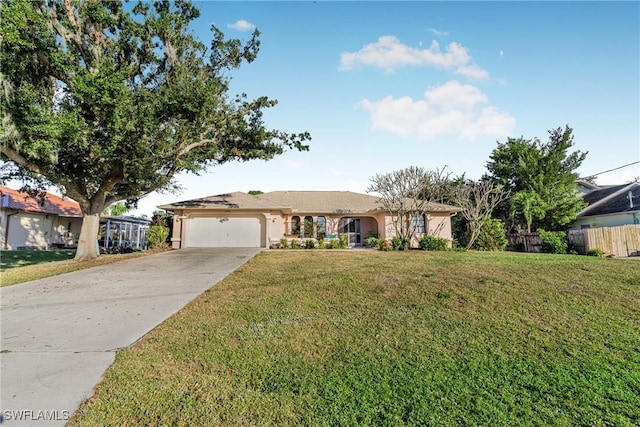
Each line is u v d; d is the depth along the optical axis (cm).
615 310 616
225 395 348
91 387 358
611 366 407
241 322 571
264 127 1664
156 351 453
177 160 1459
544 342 480
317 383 371
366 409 323
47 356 436
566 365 411
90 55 1349
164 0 1420
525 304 654
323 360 429
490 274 927
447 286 793
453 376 386
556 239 1875
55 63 1086
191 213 2042
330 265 1164
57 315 621
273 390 359
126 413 314
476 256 1448
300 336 507
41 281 955
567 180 2678
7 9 941
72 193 1436
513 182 2952
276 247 2050
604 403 332
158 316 611
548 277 875
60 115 1045
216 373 395
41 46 1053
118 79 1092
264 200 2278
